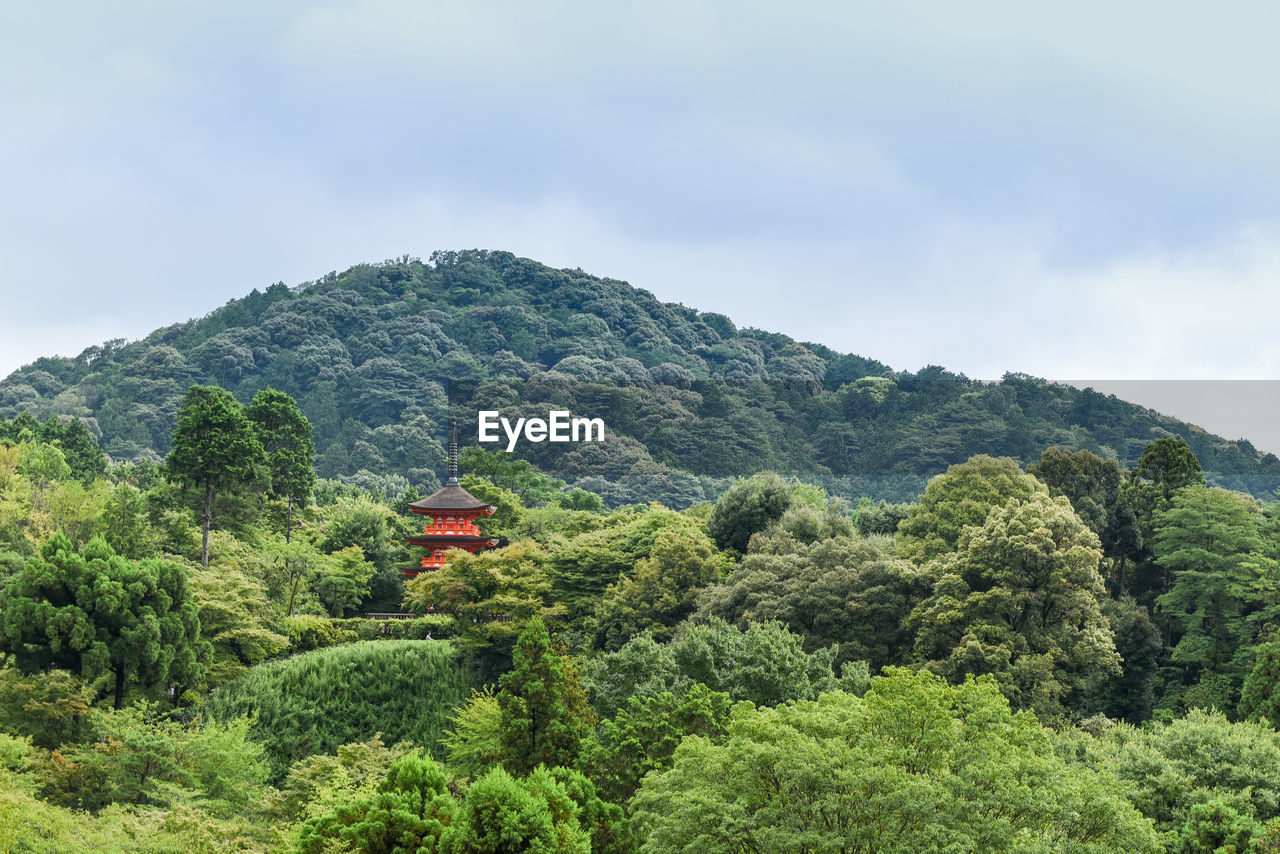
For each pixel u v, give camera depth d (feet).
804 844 101.24
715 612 233.76
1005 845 100.63
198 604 252.42
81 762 185.47
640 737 150.92
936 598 211.00
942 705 112.16
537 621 161.99
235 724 203.21
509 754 156.66
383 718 244.83
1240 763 140.67
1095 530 266.36
